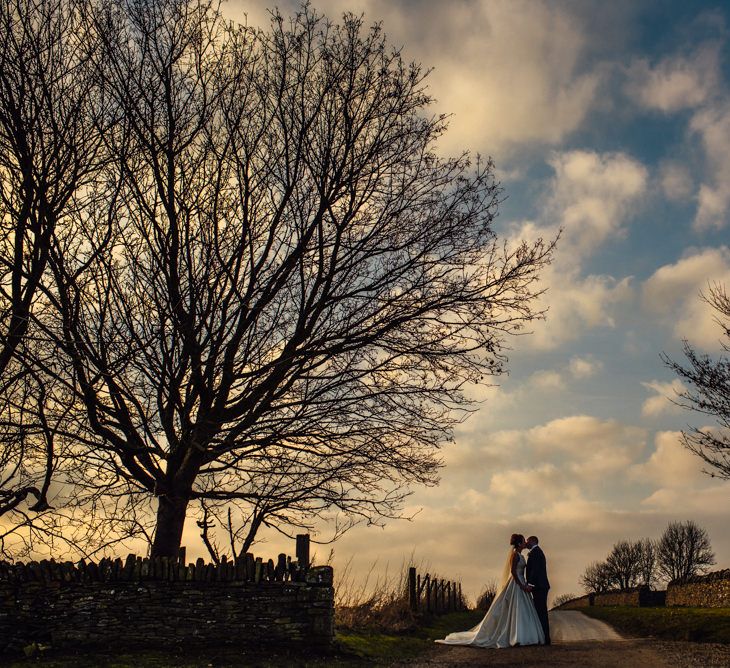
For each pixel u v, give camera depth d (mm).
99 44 14859
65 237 14453
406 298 16594
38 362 13250
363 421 16531
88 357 14031
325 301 16438
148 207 15344
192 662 12398
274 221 16391
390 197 16750
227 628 14039
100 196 14672
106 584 14062
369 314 16578
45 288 14016
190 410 16172
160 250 15406
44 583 13953
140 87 15148
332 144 16500
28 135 13555
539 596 16219
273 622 14094
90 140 14125
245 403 16203
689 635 18438
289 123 16672
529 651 14641
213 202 15969
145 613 13984
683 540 85188
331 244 16578
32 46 13742
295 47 16688
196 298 15141
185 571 14234
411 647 15984
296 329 16641
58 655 13094
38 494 12961
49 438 12836
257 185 16422
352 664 12734
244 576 14266
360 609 20000
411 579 23344
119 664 12062
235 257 15703
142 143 15156
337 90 16562
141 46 15383
